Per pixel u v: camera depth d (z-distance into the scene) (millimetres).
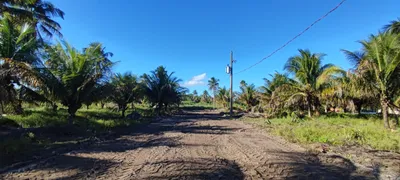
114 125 13883
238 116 28281
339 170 5445
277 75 27719
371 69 13117
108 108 30344
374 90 13805
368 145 8031
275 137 10422
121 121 15805
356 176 5066
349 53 14469
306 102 21203
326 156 6633
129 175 4934
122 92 21219
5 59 10078
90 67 13430
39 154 6605
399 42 12391
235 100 46000
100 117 17594
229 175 5074
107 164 5746
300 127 12492
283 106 21672
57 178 4719
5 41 11281
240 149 7688
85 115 17766
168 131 13055
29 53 11742
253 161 6164
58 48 13000
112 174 5004
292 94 21219
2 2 13305
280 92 22016
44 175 4879
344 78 17281
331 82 19766
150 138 10195
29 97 12500
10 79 10719
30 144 7609
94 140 9266
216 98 60656
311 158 6457
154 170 5281
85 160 6078
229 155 6883
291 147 8008
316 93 20844
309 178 4938
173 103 36188
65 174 4953
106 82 14336
